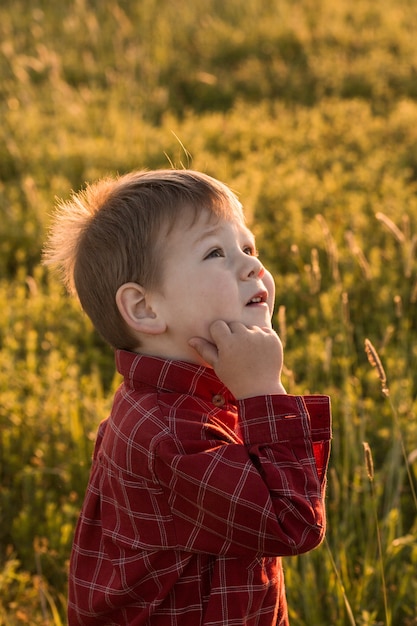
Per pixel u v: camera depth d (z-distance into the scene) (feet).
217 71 32.99
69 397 13.99
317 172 24.23
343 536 10.56
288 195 21.75
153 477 5.92
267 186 22.24
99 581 6.44
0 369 15.38
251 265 6.15
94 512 6.66
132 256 6.13
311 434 6.21
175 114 29.81
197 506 5.83
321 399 6.24
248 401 5.90
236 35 35.29
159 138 26.13
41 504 12.09
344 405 12.64
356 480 11.28
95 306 6.46
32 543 11.51
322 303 16.71
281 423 5.87
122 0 39.60
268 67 33.09
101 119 28.60
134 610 6.25
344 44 34.71
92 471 6.93
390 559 10.45
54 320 17.28
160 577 6.07
